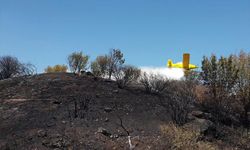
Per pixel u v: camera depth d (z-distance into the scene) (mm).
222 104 19281
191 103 19203
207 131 16234
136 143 14586
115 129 15570
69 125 15297
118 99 19031
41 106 17359
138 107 18297
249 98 19141
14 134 14328
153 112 17875
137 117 17125
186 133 15484
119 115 17109
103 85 21125
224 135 16781
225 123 18422
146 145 14578
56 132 14508
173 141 14867
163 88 21109
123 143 14523
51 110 16891
